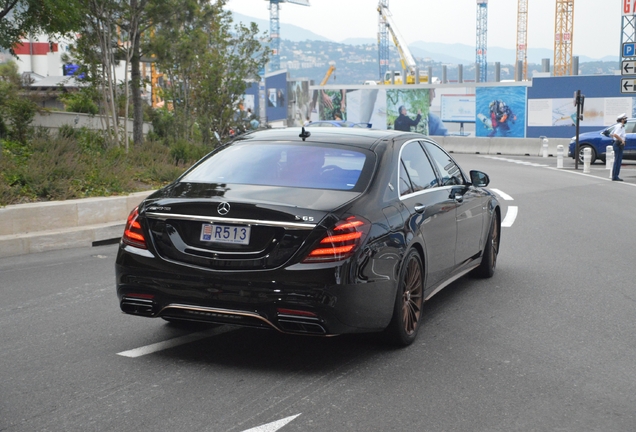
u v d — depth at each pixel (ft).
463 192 23.21
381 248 16.57
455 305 23.04
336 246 15.55
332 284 15.40
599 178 80.33
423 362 17.19
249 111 94.43
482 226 25.38
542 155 137.90
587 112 165.07
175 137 84.48
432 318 21.45
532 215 46.65
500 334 19.75
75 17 56.65
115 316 21.26
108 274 27.50
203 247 16.14
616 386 15.72
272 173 17.79
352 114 215.72
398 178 18.76
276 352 17.87
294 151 18.72
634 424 13.64
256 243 15.79
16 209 32.60
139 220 16.84
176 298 16.22
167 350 17.94
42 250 32.55
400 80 307.58
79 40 67.56
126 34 70.33
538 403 14.64
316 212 15.72
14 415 13.69
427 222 19.29
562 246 34.81
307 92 234.38
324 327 15.56
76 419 13.50
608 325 20.81
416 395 14.97
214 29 87.66
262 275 15.55
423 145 21.62
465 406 14.39
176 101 90.79
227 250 15.94
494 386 15.60
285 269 15.47
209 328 19.98
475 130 183.83
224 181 17.65
